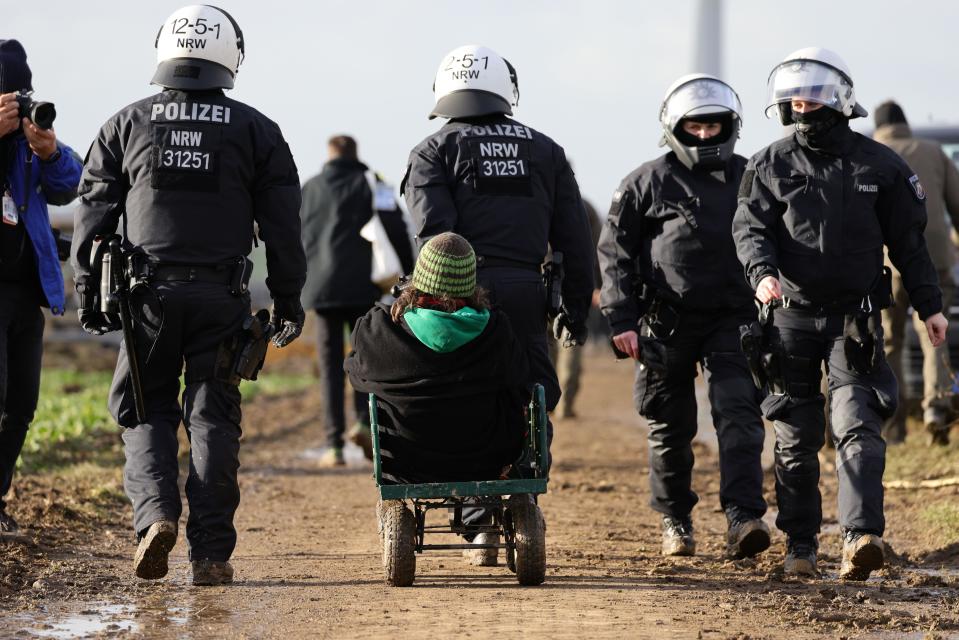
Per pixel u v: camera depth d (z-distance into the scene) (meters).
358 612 14.77
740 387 18.95
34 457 29.14
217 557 16.34
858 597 15.89
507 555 17.22
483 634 13.62
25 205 18.38
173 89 16.31
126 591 15.98
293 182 16.53
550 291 17.91
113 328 16.59
